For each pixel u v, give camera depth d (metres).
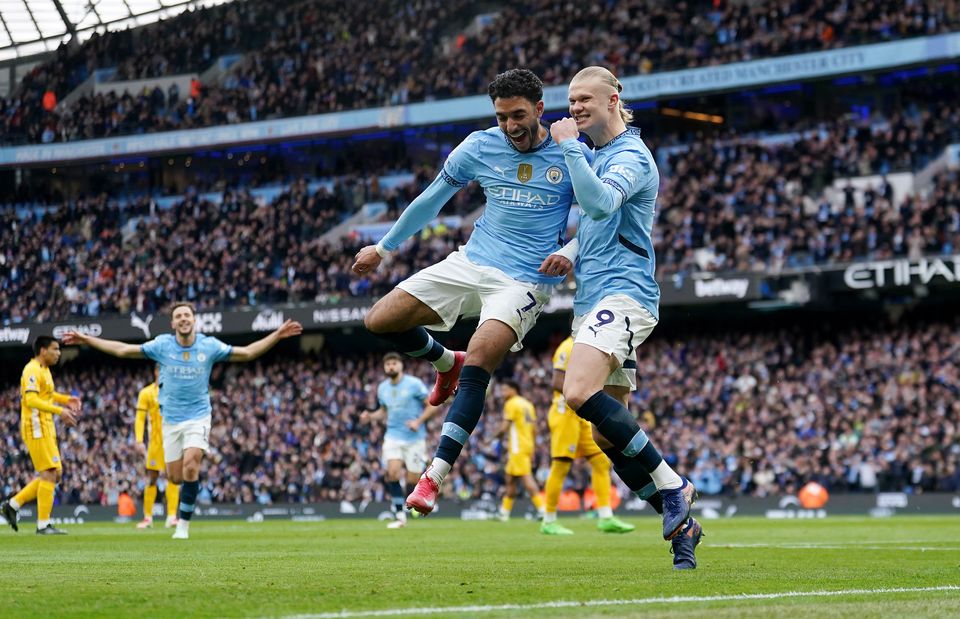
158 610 3.79
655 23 32.28
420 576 5.47
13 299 36.28
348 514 27.55
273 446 30.20
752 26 30.70
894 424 24.31
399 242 6.30
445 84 33.28
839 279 25.14
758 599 4.17
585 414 5.51
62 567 6.48
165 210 36.16
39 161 37.16
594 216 5.34
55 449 14.23
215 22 38.97
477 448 26.98
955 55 26.92
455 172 6.09
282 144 36.44
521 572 5.78
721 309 27.95
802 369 26.36
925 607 3.82
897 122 28.73
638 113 32.69
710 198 29.39
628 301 5.61
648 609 3.75
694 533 5.82
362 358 31.91
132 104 37.28
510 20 34.47
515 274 5.94
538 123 5.96
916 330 26.44
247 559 7.49
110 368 33.59
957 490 23.06
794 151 29.28
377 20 36.47
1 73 41.38
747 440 25.14
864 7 29.19
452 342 32.25
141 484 30.20
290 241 33.94
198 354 11.84
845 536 11.95
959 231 25.98
